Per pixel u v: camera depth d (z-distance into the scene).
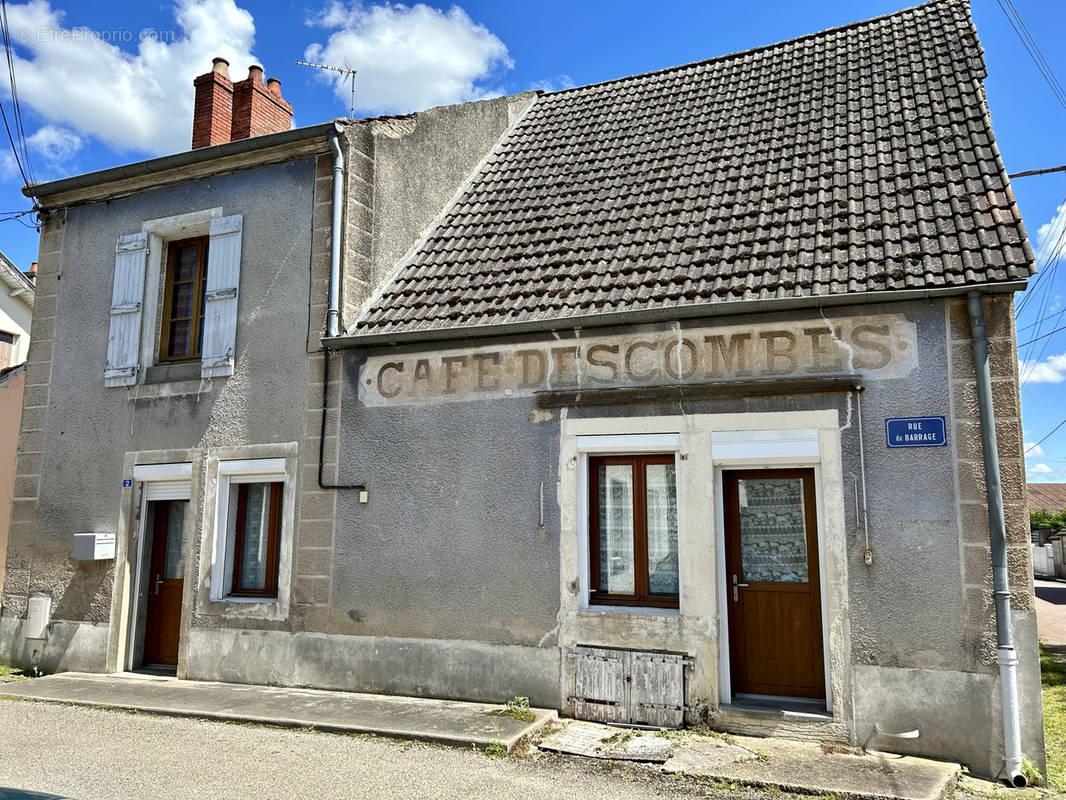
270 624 8.46
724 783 5.51
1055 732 7.08
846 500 6.49
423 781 5.47
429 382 8.15
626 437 7.27
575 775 5.68
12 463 12.53
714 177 8.80
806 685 6.75
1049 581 33.34
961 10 9.95
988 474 6.07
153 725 6.91
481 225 9.71
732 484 7.20
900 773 5.61
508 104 11.82
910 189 7.40
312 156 9.23
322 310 8.77
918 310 6.49
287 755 6.03
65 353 10.14
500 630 7.50
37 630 9.53
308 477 8.53
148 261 9.91
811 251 7.17
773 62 10.80
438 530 7.88
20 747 6.22
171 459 9.29
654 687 6.83
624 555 7.46
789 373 6.80
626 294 7.49
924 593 6.19
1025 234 6.40
